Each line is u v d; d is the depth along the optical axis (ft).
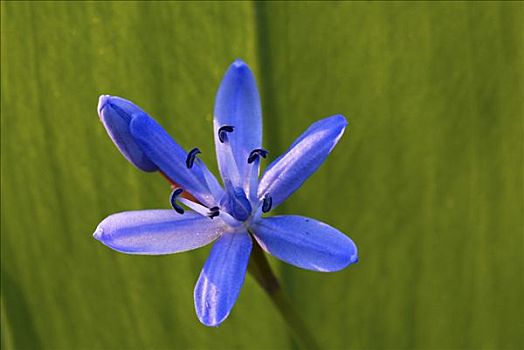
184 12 0.56
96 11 0.55
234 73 0.49
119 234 0.48
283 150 0.56
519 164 0.56
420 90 0.56
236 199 0.48
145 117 0.48
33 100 0.56
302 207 0.56
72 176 0.56
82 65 0.56
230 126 0.49
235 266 0.48
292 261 0.48
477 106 0.56
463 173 0.56
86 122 0.56
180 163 0.49
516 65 0.56
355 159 0.56
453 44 0.56
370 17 0.56
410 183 0.56
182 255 0.56
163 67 0.56
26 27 0.56
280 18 0.56
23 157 0.56
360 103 0.56
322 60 0.56
